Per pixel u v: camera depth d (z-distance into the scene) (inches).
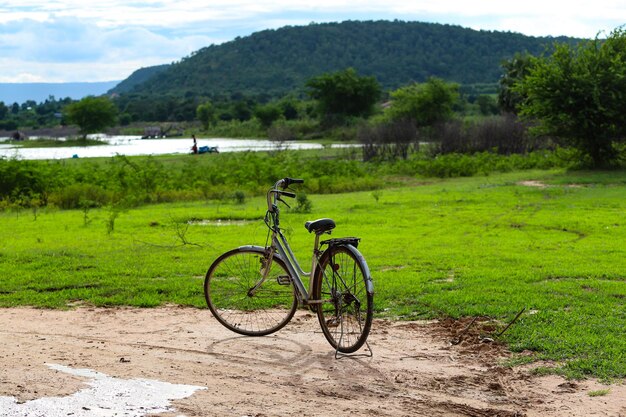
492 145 1695.4
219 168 1157.7
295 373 212.5
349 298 233.3
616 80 1154.0
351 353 233.3
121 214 737.0
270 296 289.4
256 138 4042.8
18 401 182.1
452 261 415.2
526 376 210.1
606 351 227.6
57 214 772.6
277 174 1095.6
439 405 186.7
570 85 1167.0
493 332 252.5
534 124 1689.2
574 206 753.0
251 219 687.1
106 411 176.9
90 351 232.2
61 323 277.9
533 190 930.1
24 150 3046.3
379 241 512.7
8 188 924.6
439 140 1863.9
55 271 389.1
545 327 256.5
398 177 1295.5
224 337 255.0
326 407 183.5
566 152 1343.5
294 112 5226.4
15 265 408.2
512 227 598.5
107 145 3521.2
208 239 530.0
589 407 186.4
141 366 215.0
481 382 205.5
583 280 352.2
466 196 876.6
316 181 1058.1
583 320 266.4
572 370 213.3
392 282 345.7
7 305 311.0
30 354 226.7
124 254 450.6
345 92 4343.0
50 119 7214.6
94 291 333.1
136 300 311.4
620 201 789.9
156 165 1162.6
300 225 614.9
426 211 723.4
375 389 199.0
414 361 225.5
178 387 196.1
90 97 4468.5
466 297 305.3
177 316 287.9
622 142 1272.1
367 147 1747.0
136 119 6756.9
